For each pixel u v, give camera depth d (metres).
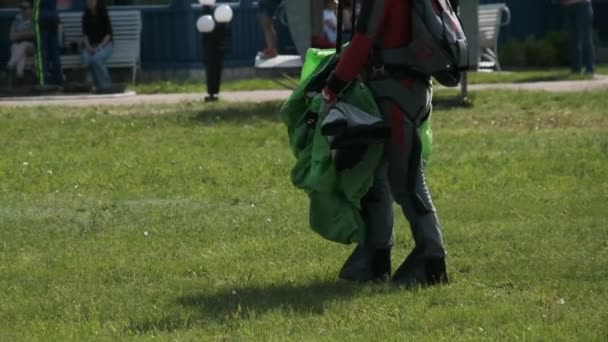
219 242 34.19
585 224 35.72
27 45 86.00
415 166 27.73
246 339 24.19
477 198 40.62
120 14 88.12
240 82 85.50
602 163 47.09
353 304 26.70
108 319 26.16
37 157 51.28
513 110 64.19
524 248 32.59
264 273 30.20
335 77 27.09
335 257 31.94
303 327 25.00
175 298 27.75
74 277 30.31
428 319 25.23
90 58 83.19
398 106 27.47
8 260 32.41
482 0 102.62
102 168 48.19
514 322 25.11
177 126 60.56
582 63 93.75
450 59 27.23
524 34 102.25
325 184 27.75
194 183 44.56
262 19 80.56
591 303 26.64
